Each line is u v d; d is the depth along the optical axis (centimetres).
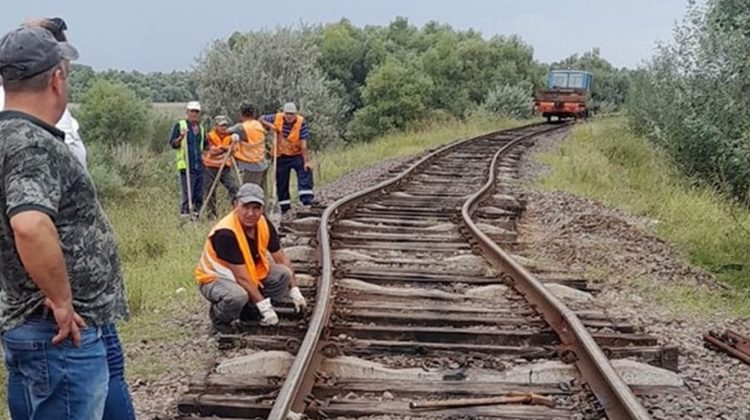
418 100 4869
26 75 312
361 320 678
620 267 939
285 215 1214
